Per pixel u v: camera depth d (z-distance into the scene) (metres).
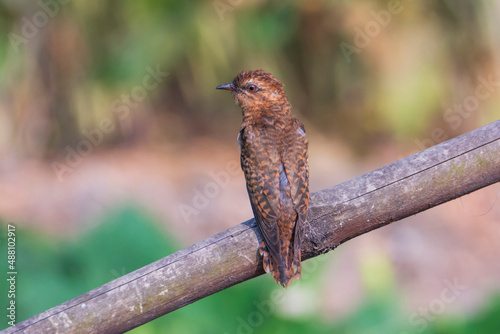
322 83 16.03
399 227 13.37
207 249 5.24
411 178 5.29
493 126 5.32
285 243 5.73
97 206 12.84
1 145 15.10
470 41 15.33
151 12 15.24
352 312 7.29
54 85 15.37
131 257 7.29
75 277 7.26
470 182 5.30
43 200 13.24
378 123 15.75
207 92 16.06
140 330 6.76
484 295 10.98
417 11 15.39
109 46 15.38
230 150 15.62
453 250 12.66
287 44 15.94
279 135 6.62
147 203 13.12
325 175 14.66
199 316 6.90
